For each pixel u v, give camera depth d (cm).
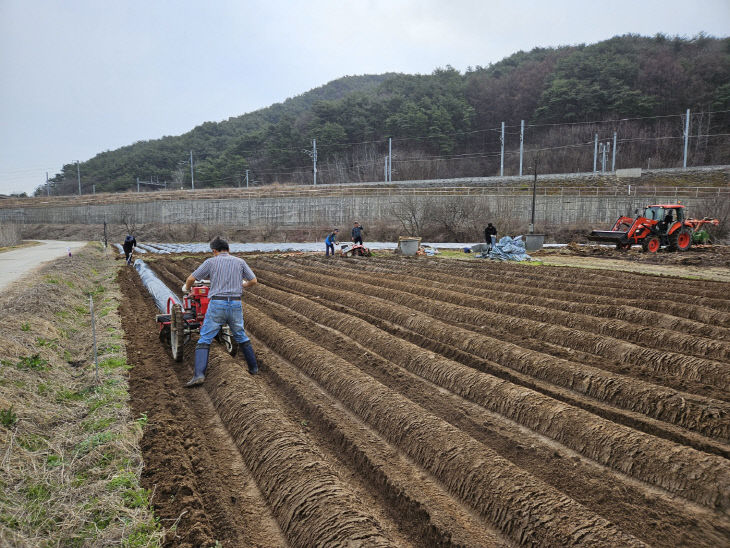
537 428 495
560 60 10219
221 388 570
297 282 1488
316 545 307
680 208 2219
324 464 399
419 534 336
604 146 7706
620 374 630
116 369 636
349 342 794
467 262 2025
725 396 545
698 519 346
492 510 351
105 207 6203
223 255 622
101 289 1405
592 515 327
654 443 418
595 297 1102
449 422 513
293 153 9762
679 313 942
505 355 710
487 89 10706
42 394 530
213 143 13050
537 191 4894
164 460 409
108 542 301
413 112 9338
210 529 328
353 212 4753
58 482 367
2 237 3925
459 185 5891
